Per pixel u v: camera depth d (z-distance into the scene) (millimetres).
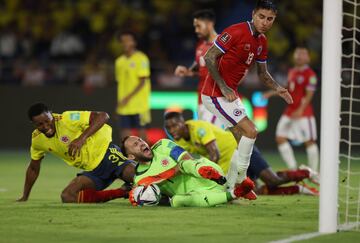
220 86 21812
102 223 19234
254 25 21750
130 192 23016
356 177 34812
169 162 22734
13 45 64125
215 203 22281
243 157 22234
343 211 22297
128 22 64438
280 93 23281
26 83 60719
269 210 21922
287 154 40750
